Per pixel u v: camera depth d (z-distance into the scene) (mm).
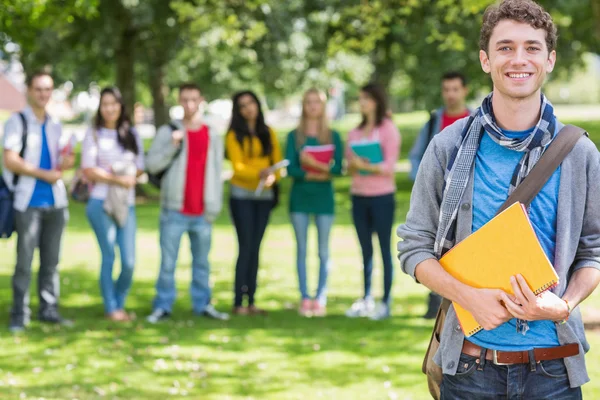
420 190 3195
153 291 10297
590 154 2994
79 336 7801
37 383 6270
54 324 8273
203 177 8664
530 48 2922
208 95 35188
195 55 29281
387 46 25781
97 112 8359
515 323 3000
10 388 6109
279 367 6820
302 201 8938
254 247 9000
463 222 3051
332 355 7215
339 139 8961
